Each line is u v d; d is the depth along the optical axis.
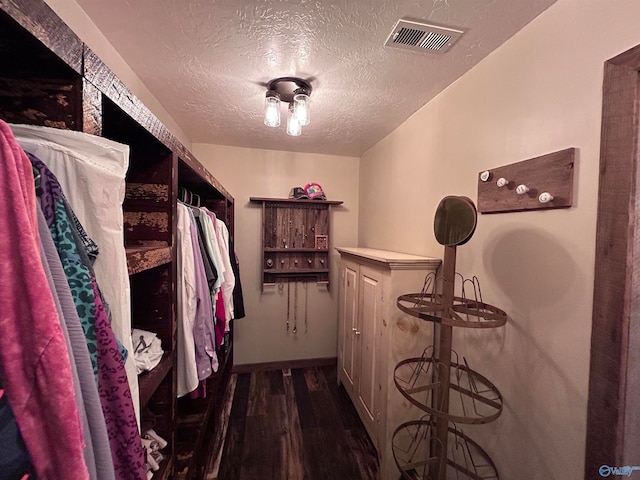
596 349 0.74
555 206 0.86
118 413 0.50
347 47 1.12
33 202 0.36
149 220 0.89
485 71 1.16
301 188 2.54
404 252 1.83
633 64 0.67
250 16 0.96
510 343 1.03
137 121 0.68
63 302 0.38
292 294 2.61
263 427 1.78
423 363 1.44
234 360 2.52
